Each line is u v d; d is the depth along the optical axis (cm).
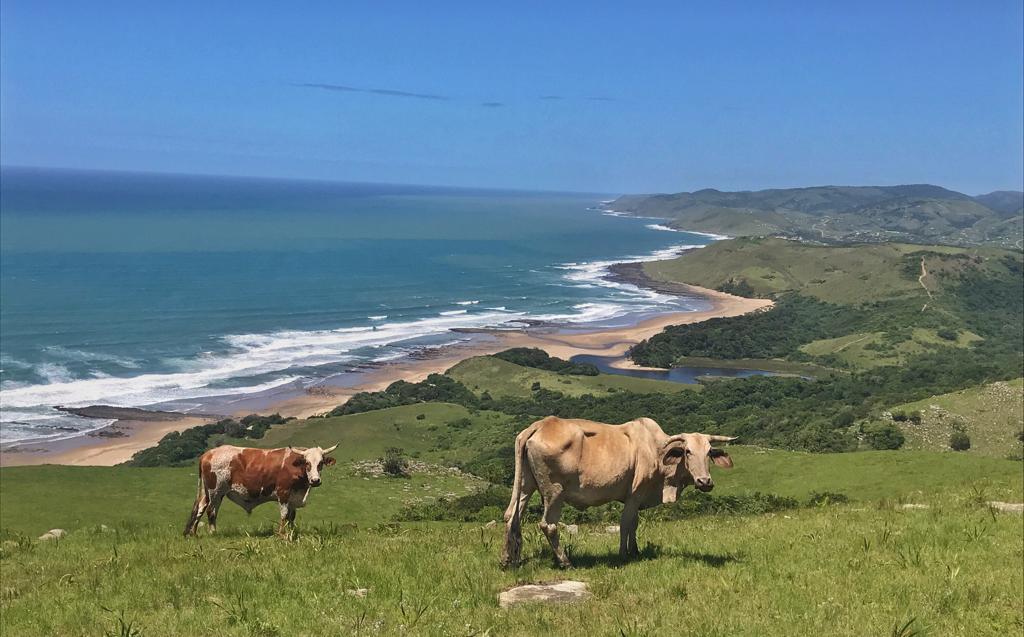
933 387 11406
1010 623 887
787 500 3600
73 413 8800
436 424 9056
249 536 1493
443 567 1103
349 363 12094
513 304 18500
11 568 1327
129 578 1109
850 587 1014
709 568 1105
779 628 841
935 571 1110
